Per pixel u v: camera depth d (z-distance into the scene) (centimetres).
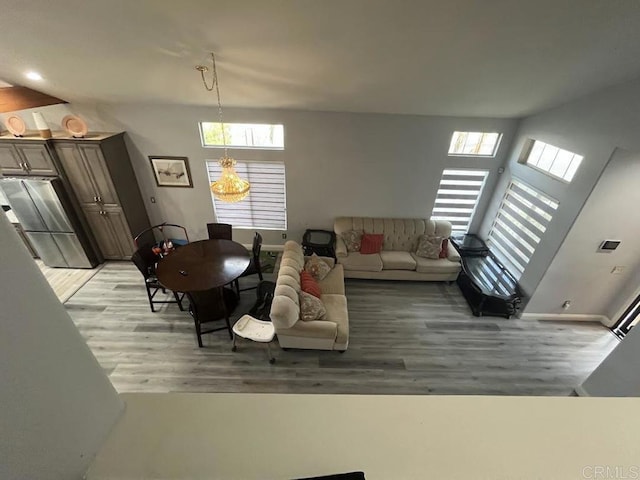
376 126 443
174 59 283
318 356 352
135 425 60
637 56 233
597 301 406
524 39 229
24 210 430
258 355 349
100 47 261
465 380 335
